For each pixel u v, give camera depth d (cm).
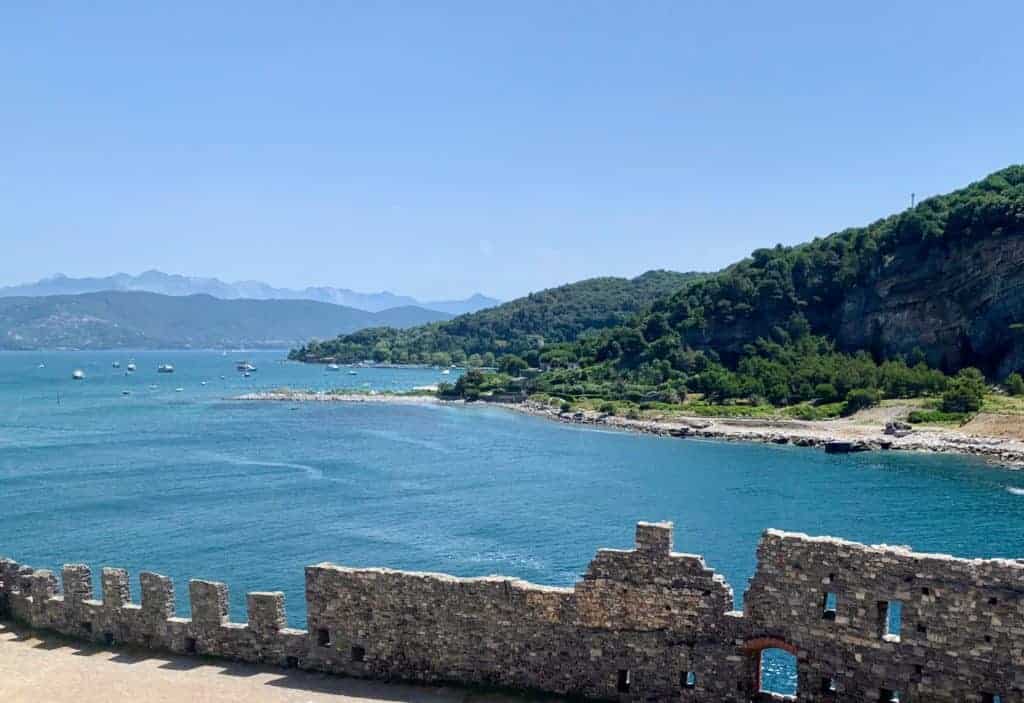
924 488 13412
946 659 2914
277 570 8544
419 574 3741
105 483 13862
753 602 3234
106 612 4359
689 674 3388
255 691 3678
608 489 13512
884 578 3008
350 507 11906
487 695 3575
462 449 18600
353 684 3750
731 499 12638
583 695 3500
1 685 3812
